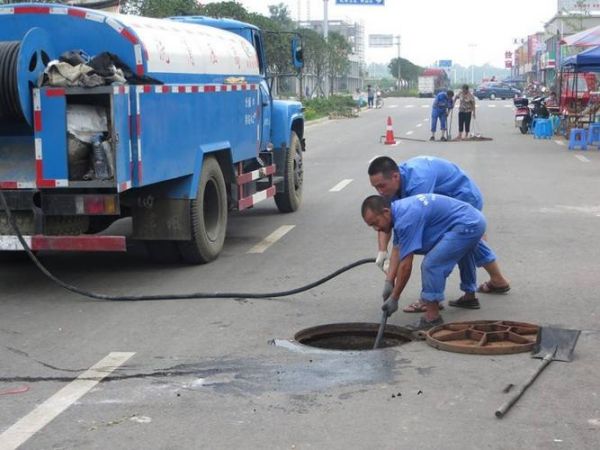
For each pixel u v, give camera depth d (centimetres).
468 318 656
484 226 625
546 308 680
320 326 637
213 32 975
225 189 937
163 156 775
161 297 742
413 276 799
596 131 2283
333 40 5684
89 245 723
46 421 466
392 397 491
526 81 8794
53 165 704
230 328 645
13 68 692
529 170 1738
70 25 755
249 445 427
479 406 474
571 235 1002
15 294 776
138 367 556
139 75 755
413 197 611
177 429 450
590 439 427
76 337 630
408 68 12625
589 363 544
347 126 3659
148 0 2353
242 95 1002
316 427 449
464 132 3066
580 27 3844
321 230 1088
